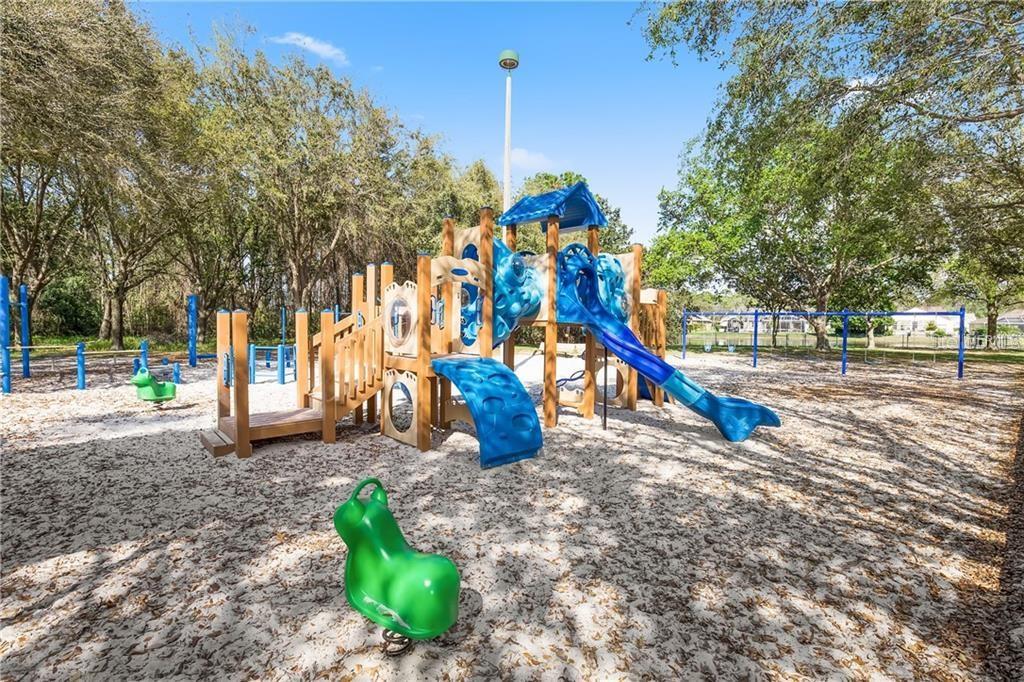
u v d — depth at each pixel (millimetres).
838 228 20922
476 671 2455
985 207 14648
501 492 4965
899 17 7992
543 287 8234
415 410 6527
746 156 11422
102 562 3477
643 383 10664
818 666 2549
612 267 9156
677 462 6090
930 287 27141
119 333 21281
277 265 29188
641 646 2674
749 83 9523
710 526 4223
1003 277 21234
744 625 2875
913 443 7094
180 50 19109
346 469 5590
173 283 28109
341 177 21250
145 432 7098
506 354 9797
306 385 7602
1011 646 2705
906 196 14922
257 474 5363
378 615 2570
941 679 2467
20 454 6004
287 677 2404
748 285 28297
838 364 19328
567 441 7074
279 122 20250
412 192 23859
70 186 18094
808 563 3607
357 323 7324
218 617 2871
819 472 5738
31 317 23750
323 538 3867
